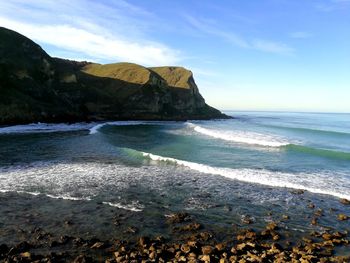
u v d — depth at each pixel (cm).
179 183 2070
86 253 1113
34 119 6366
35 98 7288
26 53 8538
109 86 12069
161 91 11781
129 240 1237
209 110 14012
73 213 1488
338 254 1188
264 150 3466
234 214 1571
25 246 1141
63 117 7325
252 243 1230
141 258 1078
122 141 4075
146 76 11988
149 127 6719
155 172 2350
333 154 3259
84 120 7925
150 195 1811
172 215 1520
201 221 1470
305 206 1711
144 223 1413
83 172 2269
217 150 3419
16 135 4359
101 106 9775
